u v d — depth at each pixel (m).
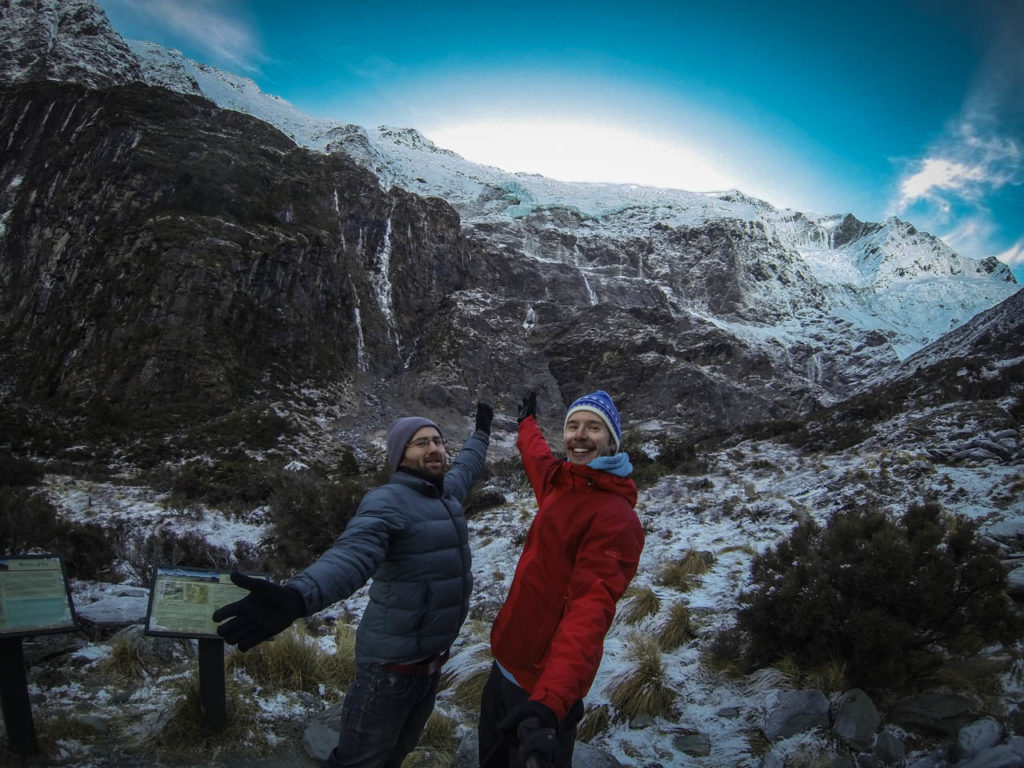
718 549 9.02
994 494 8.99
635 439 25.23
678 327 87.12
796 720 4.16
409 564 2.91
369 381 65.31
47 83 82.50
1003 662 4.41
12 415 41.75
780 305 128.50
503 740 2.56
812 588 4.77
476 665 5.49
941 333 142.00
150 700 4.59
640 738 4.34
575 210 145.62
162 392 48.59
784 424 29.70
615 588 2.48
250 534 16.02
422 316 81.31
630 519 2.63
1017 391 18.78
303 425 47.03
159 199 63.31
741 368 80.00
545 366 78.44
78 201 64.81
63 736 3.95
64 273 60.47
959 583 4.72
